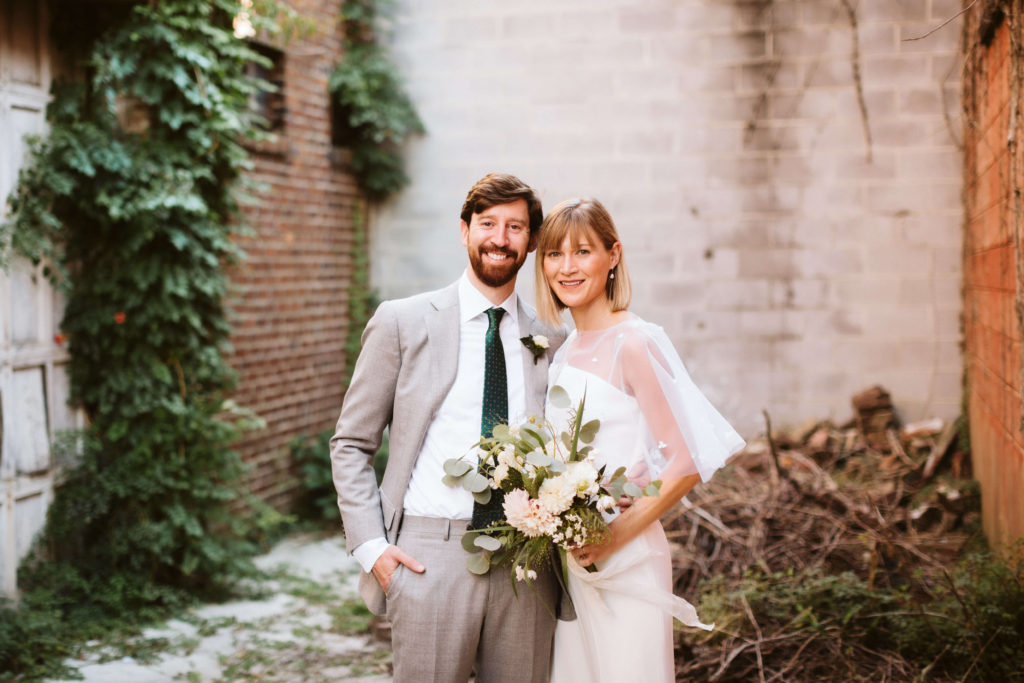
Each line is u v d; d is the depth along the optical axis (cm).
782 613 372
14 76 386
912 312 632
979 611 334
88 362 426
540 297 237
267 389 572
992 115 445
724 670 332
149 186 416
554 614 229
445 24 685
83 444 417
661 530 227
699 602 402
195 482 437
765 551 439
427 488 225
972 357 556
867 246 637
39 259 387
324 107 643
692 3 651
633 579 217
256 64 575
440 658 217
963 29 564
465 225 236
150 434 423
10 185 382
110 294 421
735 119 650
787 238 647
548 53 673
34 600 379
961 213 621
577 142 671
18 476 386
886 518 495
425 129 692
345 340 683
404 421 228
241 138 529
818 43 637
